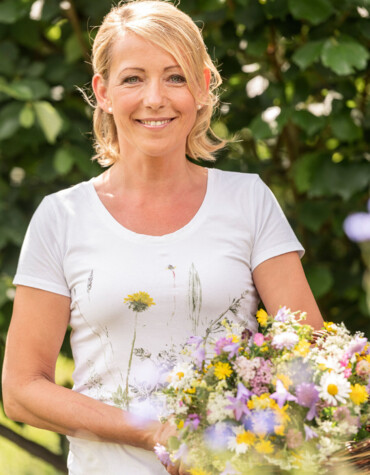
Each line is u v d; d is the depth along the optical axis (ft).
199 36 9.13
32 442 16.35
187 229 9.17
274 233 9.45
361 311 15.66
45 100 15.43
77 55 15.49
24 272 9.34
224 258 9.11
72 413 8.78
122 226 9.18
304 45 13.84
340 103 14.57
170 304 8.87
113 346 8.93
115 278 8.93
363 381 8.10
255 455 7.56
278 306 9.27
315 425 7.70
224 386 7.75
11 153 15.39
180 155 9.36
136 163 9.32
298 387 7.64
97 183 9.65
